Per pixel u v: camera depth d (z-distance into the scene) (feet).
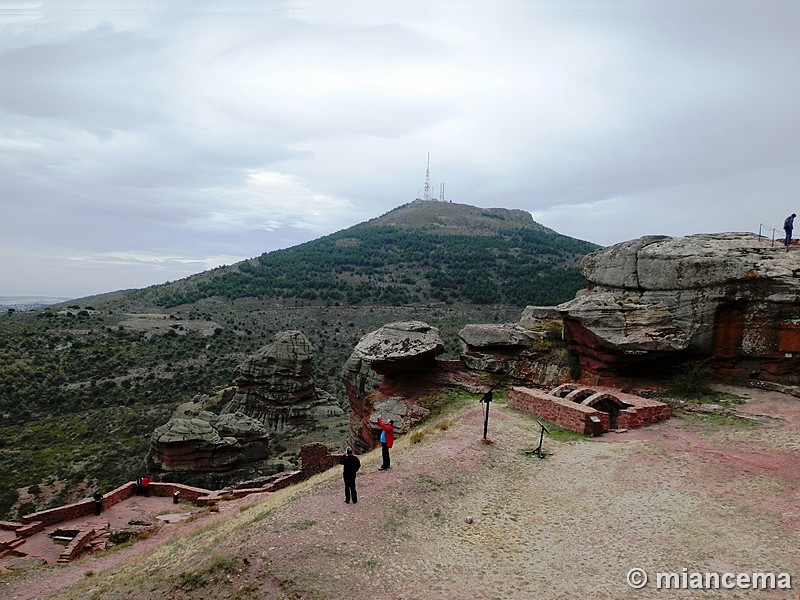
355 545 37.11
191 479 138.41
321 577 33.04
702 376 74.64
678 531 37.78
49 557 65.10
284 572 33.65
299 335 239.50
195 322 391.86
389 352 94.94
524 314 111.34
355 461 44.83
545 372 91.50
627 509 42.19
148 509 86.43
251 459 155.02
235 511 66.44
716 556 34.14
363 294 485.15
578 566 34.55
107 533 72.13
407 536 39.14
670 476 47.67
